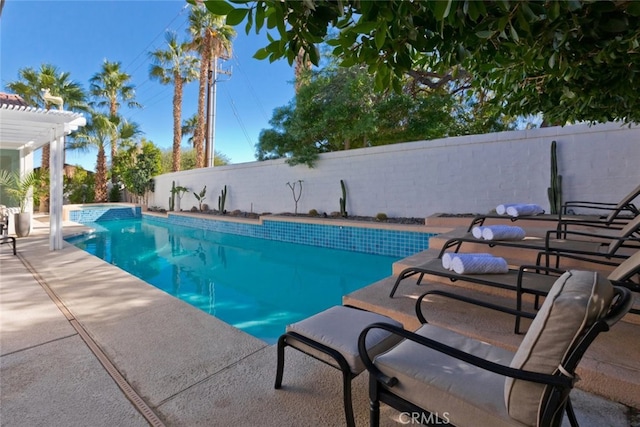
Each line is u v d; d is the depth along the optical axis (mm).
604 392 1821
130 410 1866
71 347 2609
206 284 5598
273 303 4711
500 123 8469
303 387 2072
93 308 3457
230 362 2379
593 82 2340
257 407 1884
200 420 1783
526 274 2756
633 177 4977
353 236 7297
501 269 2744
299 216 8938
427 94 7938
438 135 8414
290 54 1351
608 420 1678
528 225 4887
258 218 9945
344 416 1812
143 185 16328
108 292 3996
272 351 2543
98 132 16734
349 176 8266
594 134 5277
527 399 1114
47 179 14812
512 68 2318
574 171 5441
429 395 1367
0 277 4676
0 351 2541
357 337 1797
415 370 1445
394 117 7938
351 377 1664
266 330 3824
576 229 4359
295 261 6996
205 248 8516
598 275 1107
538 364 1086
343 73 7875
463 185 6555
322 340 1803
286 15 1189
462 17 1166
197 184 13383
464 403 1276
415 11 1213
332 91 7996
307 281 5715
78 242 9406
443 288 3232
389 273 6020
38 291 4035
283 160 9812
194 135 22281
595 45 1720
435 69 1959
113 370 2273
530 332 1133
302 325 1961
